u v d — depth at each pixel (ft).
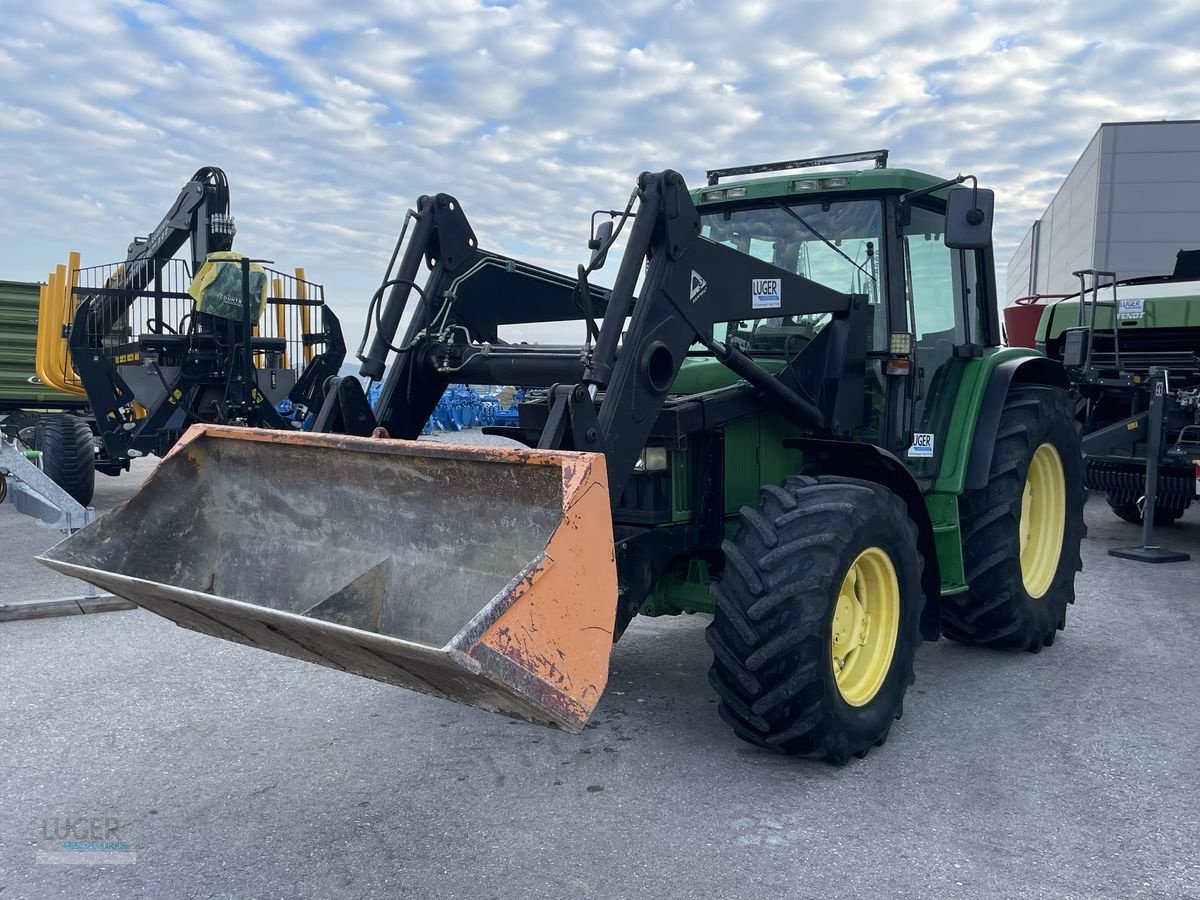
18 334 34.78
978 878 8.87
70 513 18.74
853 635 11.80
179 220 32.71
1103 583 21.38
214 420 30.68
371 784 10.89
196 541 11.59
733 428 13.29
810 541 10.78
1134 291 28.89
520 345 12.89
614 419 10.42
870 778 11.09
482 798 10.57
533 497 9.46
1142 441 25.99
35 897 8.57
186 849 9.42
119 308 31.73
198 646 16.20
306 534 11.26
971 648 16.56
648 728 12.64
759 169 15.11
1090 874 8.93
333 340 33.32
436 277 13.28
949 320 15.47
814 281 13.32
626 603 11.63
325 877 8.93
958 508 15.48
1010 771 11.28
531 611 8.02
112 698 13.64
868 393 14.07
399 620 10.24
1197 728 12.62
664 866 9.11
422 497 10.32
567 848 9.46
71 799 10.49
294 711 13.15
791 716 10.82
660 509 12.28
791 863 9.15
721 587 11.11
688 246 11.19
